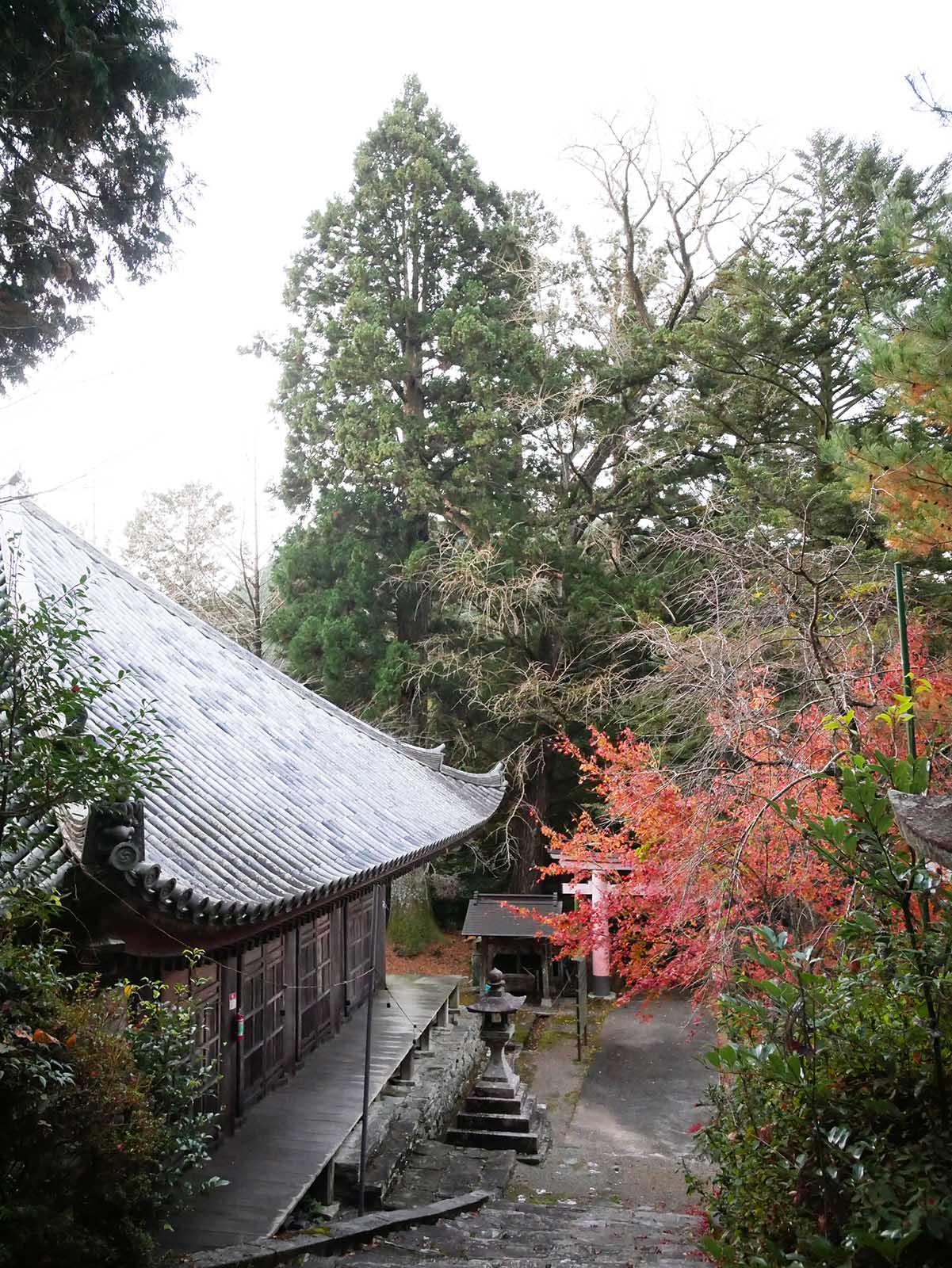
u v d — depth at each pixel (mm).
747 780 7684
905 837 3307
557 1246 7328
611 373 20375
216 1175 7734
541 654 21453
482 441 20641
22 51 6715
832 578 7715
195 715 10773
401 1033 12250
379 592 22484
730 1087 6289
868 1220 3189
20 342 7141
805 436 19594
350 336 22312
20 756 4750
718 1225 5387
